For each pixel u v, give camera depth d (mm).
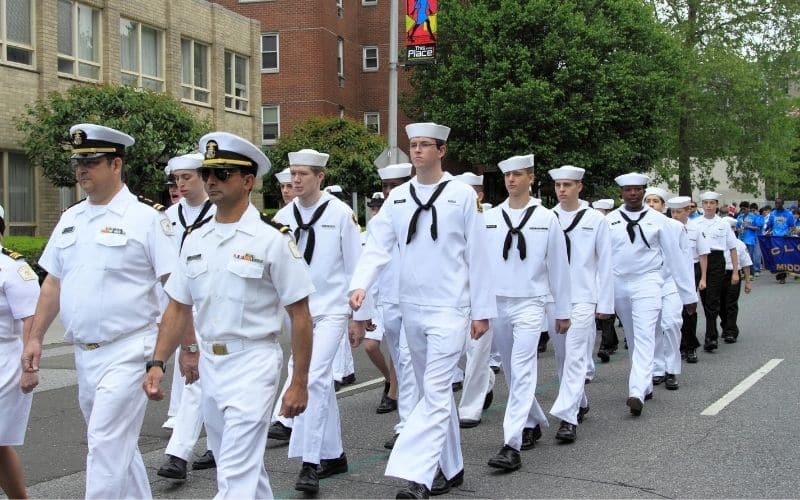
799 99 45438
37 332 4973
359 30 39969
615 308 9094
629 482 6207
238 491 4242
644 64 35094
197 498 6004
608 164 33812
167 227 4957
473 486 6207
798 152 53531
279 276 4426
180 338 4641
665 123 37969
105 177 4922
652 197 10047
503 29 33750
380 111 40031
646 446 7238
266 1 36438
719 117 41156
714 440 7387
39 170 20734
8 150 19875
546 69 33938
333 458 6523
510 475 6473
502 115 32844
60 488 6238
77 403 9148
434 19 18953
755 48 43156
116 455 4645
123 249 4828
